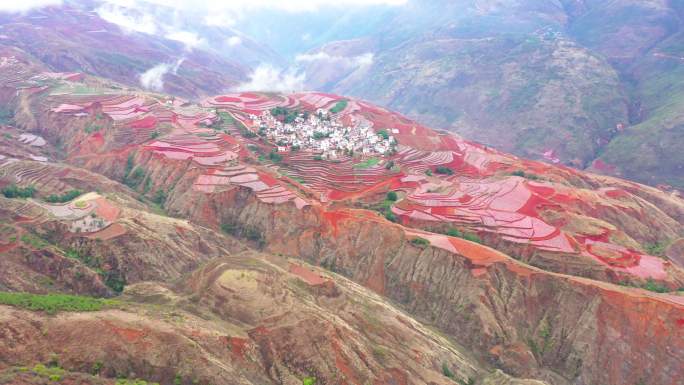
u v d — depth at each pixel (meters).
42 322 68.25
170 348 70.06
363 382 76.56
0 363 62.53
